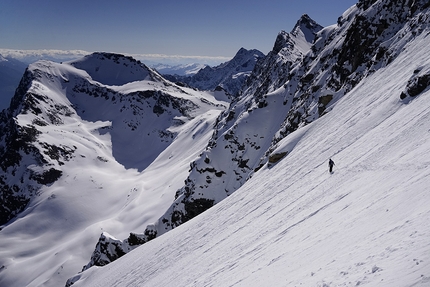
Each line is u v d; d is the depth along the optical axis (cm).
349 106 4856
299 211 2688
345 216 1781
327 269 1177
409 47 4606
